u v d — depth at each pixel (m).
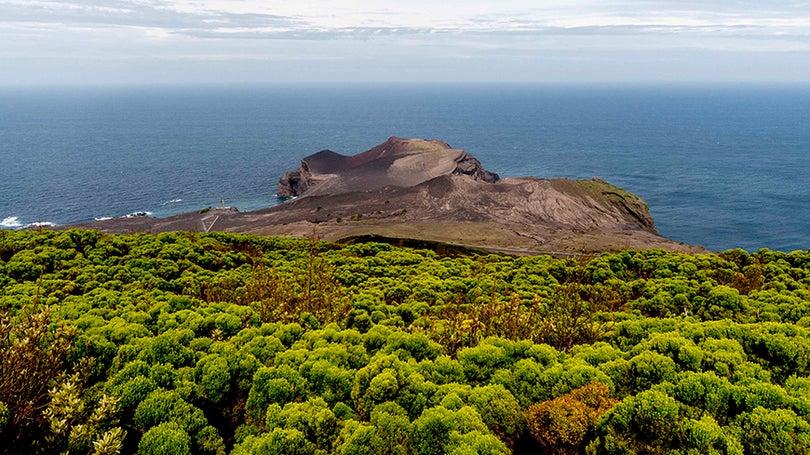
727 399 8.86
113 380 9.56
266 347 11.59
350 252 35.47
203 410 10.09
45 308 8.76
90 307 15.45
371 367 9.90
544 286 23.92
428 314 18.02
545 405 8.96
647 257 28.80
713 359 10.42
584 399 9.13
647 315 19.52
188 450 8.33
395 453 8.25
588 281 25.30
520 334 13.74
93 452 7.60
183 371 10.41
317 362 10.40
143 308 15.88
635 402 8.16
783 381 10.83
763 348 11.41
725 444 7.68
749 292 20.34
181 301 16.31
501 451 8.02
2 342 7.66
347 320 15.84
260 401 9.79
